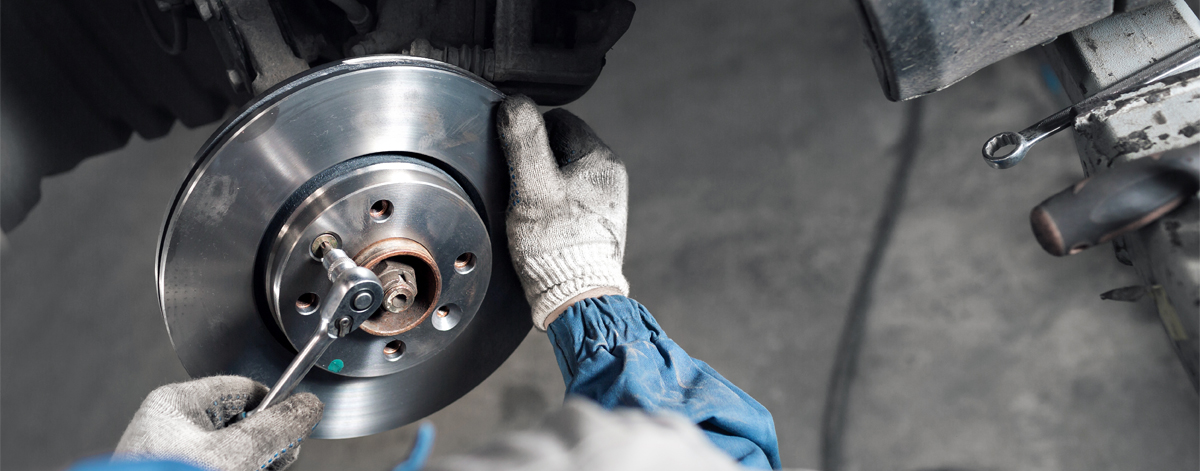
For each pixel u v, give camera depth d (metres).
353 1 0.89
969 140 2.58
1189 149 0.60
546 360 2.31
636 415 0.32
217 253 0.82
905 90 0.69
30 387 2.35
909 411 2.18
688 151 2.71
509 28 0.89
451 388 1.01
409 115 0.84
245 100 1.21
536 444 0.29
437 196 0.84
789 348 2.32
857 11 0.64
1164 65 0.74
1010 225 2.41
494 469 0.28
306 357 0.73
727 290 2.44
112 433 2.27
